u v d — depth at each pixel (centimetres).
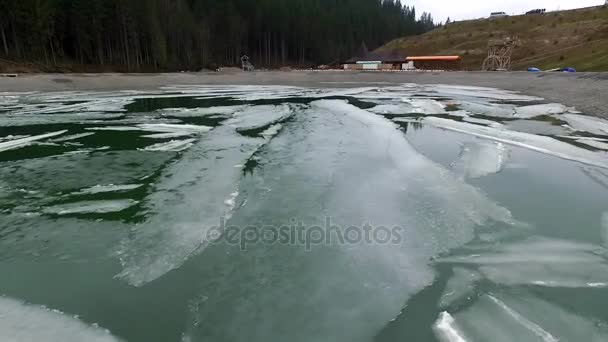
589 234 653
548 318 452
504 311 465
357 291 505
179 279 534
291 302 483
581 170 1007
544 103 2347
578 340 419
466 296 493
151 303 485
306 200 791
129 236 653
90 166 1046
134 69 5144
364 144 1248
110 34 5081
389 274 541
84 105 2269
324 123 1653
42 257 593
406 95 2928
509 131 1480
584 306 473
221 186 880
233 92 3291
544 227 679
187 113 1967
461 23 9388
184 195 829
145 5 5412
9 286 521
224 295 498
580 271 542
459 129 1538
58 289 515
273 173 966
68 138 1384
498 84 3606
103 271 555
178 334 432
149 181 923
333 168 995
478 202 777
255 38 8088
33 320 453
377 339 424
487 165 1047
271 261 574
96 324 449
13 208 773
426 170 977
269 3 8319
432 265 563
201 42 6606
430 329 439
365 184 878
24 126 1599
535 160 1097
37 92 2983
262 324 445
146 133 1468
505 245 616
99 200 807
